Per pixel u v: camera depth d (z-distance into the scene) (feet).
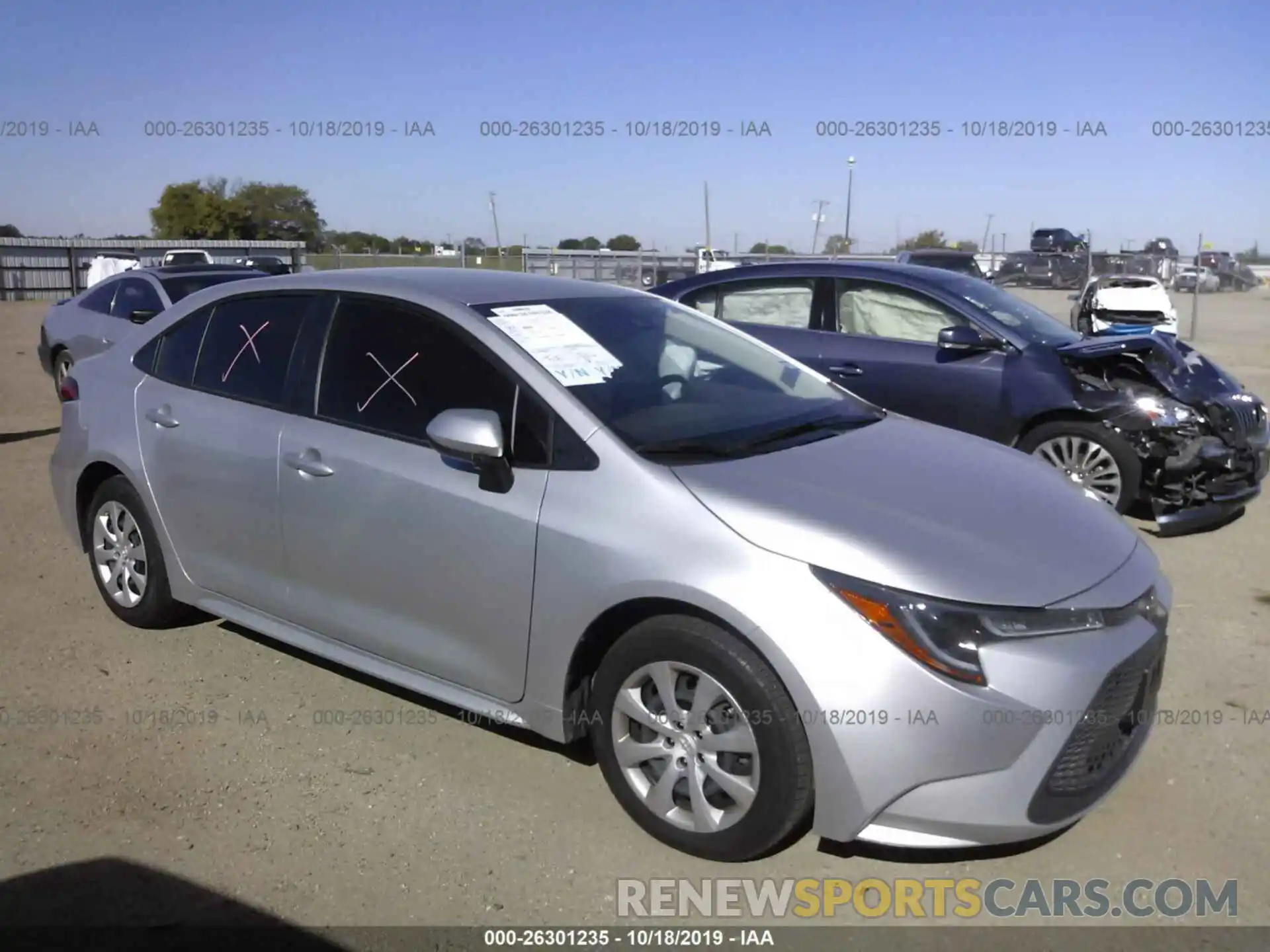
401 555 12.61
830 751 9.98
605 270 73.92
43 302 119.03
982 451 13.57
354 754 13.08
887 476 11.89
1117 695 10.60
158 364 15.94
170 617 16.46
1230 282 135.44
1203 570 20.20
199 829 11.50
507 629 11.85
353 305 13.88
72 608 17.66
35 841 11.22
